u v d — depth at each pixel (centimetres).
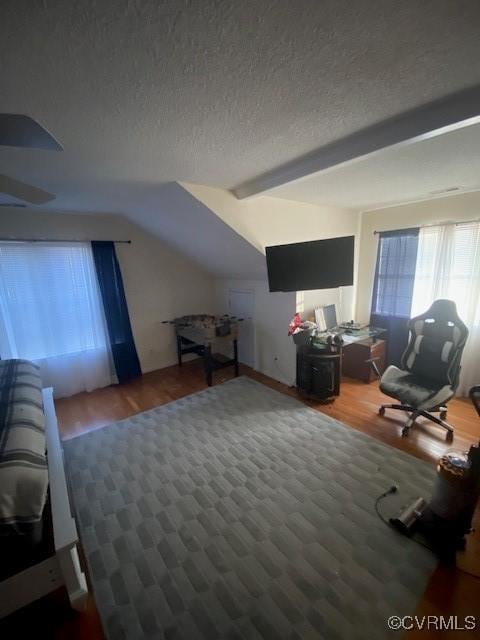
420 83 111
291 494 188
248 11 76
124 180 219
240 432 261
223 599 131
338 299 391
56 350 336
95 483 205
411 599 128
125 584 138
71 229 333
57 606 132
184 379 390
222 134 149
